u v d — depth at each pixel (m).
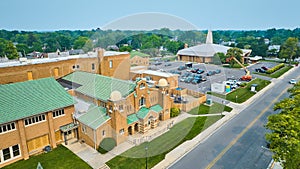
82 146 22.42
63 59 34.72
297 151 14.26
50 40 127.19
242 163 19.98
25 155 20.58
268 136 16.33
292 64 77.12
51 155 21.09
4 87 21.66
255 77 56.22
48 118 21.95
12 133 19.89
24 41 140.12
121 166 18.70
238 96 39.84
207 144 23.03
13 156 20.36
